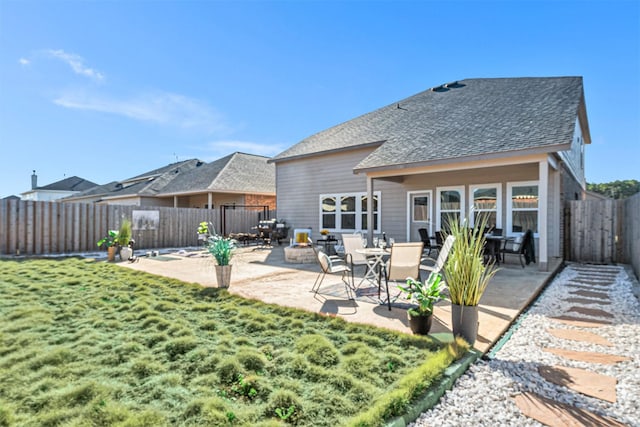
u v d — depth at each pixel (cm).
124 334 399
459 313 370
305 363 325
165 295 574
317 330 413
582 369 330
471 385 299
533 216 1001
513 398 281
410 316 390
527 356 359
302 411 255
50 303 518
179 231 1463
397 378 298
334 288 643
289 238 1562
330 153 1403
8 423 239
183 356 344
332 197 1414
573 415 258
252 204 2034
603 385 301
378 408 244
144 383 294
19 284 631
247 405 265
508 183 1037
